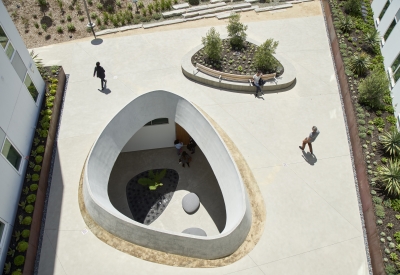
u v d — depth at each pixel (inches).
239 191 434.3
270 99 634.2
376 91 569.6
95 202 410.3
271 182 497.4
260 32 815.7
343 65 673.6
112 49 759.7
